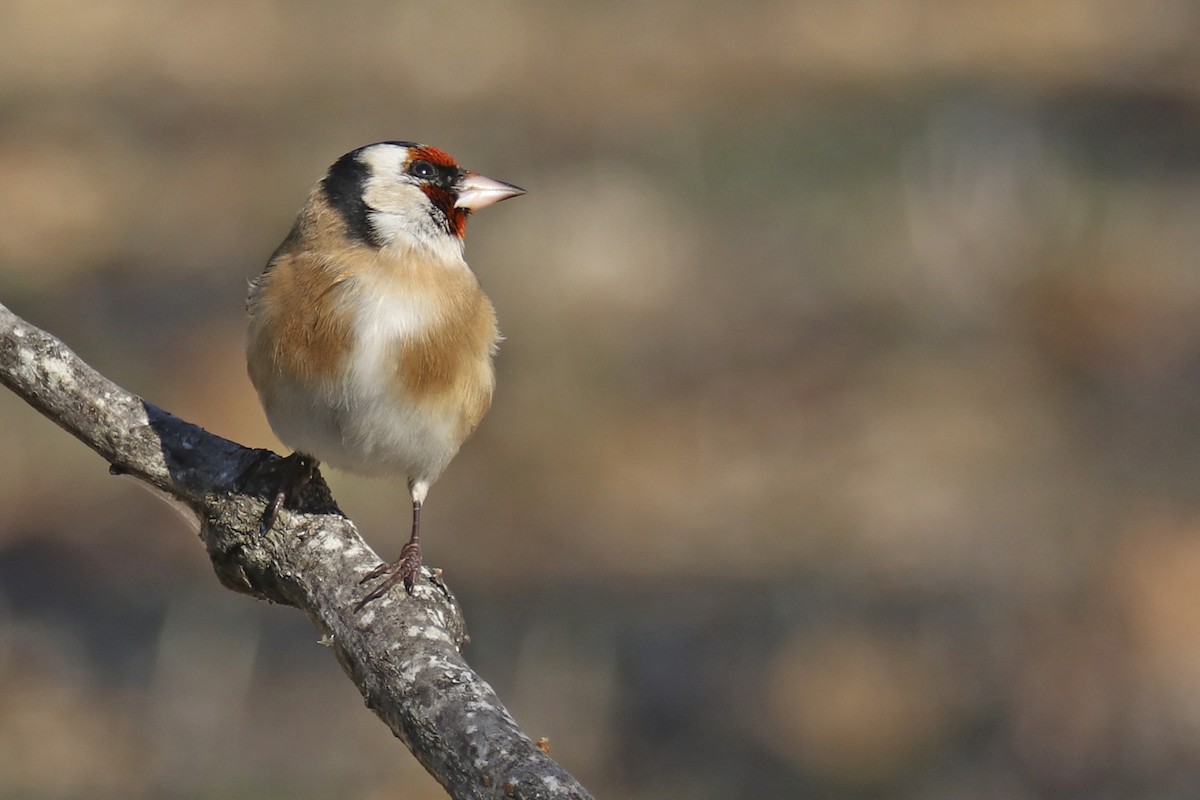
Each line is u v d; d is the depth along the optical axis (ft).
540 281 53.98
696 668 36.50
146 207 61.11
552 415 47.67
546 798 15.67
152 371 49.03
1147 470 44.98
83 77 74.02
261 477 19.89
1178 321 52.47
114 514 43.27
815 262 56.49
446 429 22.11
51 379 20.54
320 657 37.17
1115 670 36.70
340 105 71.72
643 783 33.27
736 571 40.63
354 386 21.36
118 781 33.06
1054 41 78.69
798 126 67.46
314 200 22.24
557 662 36.70
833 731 35.01
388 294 21.57
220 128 69.05
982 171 61.72
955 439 46.39
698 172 62.95
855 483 44.65
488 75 76.02
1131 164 62.59
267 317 21.54
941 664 36.83
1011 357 50.85
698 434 46.55
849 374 49.75
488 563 41.27
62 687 35.88
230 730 34.71
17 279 55.16
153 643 37.58
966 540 41.70
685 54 78.84
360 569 19.03
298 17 82.84
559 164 63.67
